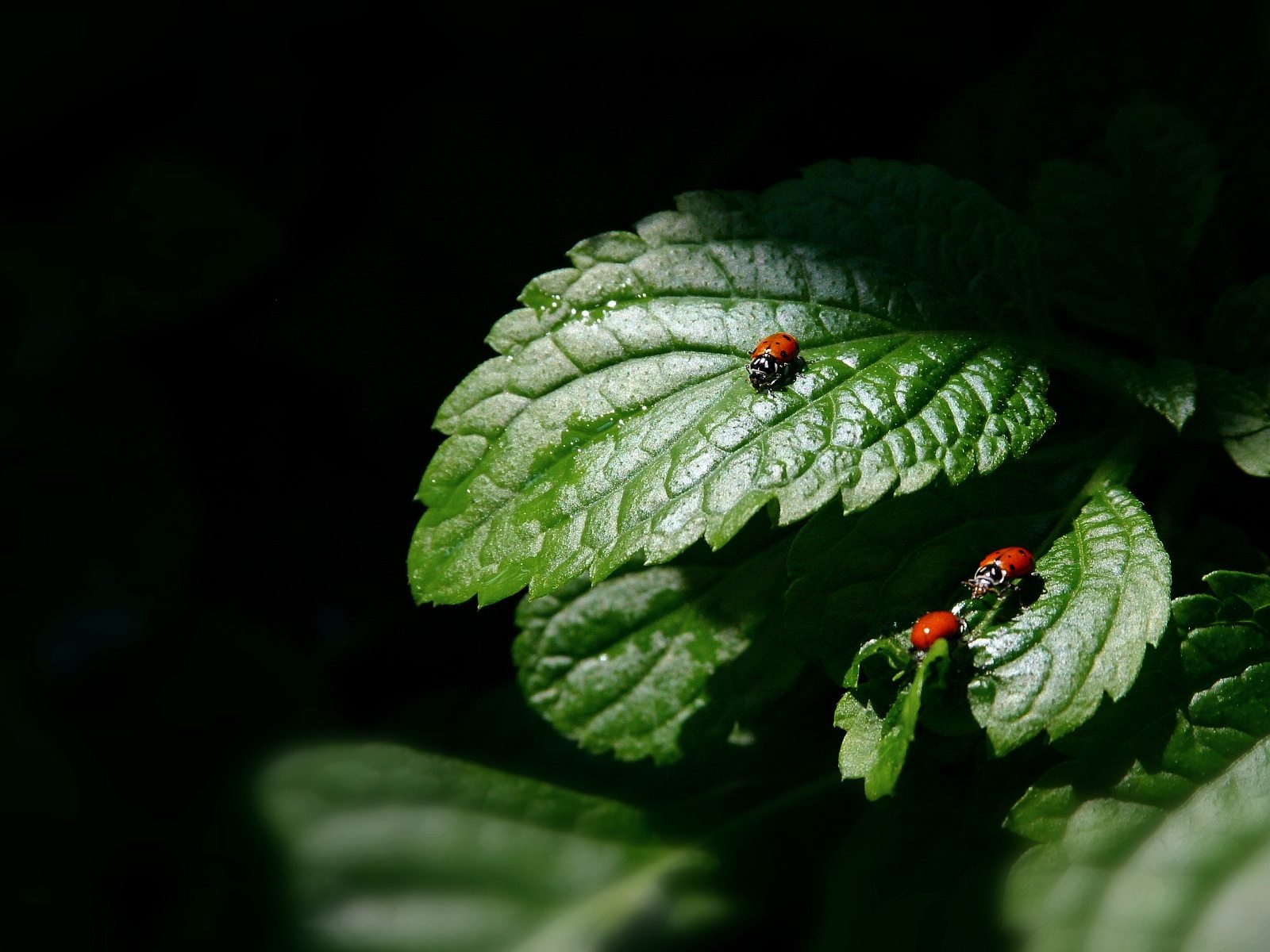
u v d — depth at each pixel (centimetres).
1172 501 44
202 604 46
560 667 44
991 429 42
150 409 47
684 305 42
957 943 42
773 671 44
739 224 43
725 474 41
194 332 47
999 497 42
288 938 43
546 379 42
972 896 42
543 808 44
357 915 44
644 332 42
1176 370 43
